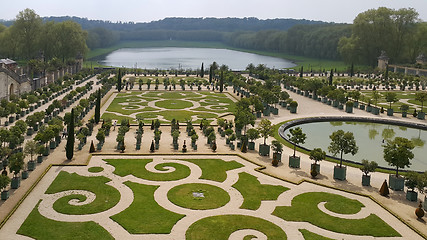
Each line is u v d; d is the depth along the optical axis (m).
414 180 57.88
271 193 59.72
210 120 112.56
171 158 75.25
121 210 52.56
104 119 105.62
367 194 60.19
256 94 147.75
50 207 52.91
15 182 58.28
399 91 174.38
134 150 79.81
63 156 74.12
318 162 75.38
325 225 49.97
